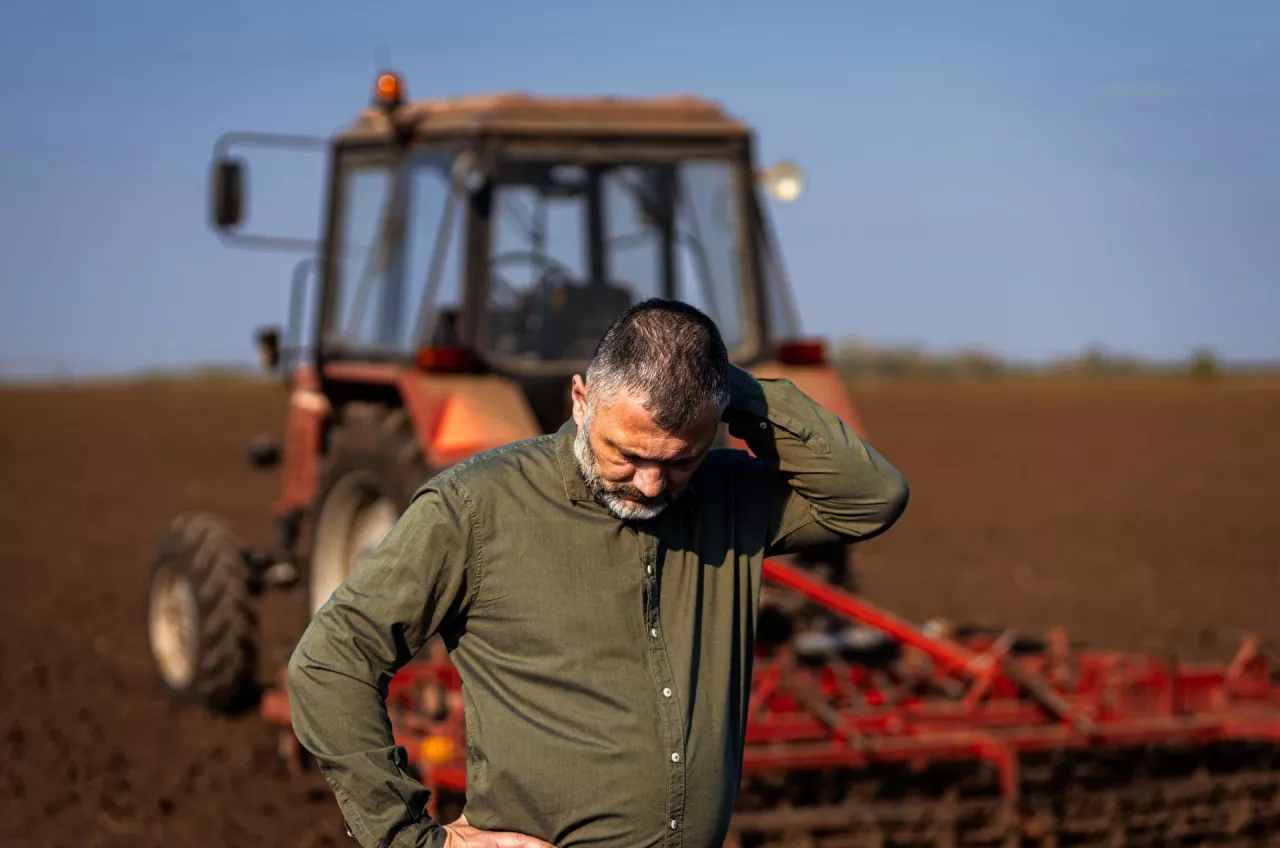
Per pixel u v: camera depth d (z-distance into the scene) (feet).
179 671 30.04
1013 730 21.80
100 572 46.32
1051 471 78.28
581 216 25.45
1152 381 203.62
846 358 222.28
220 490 69.10
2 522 57.62
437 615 10.05
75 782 24.26
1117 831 19.66
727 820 10.48
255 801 23.35
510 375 24.84
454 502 9.99
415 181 26.05
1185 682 24.06
